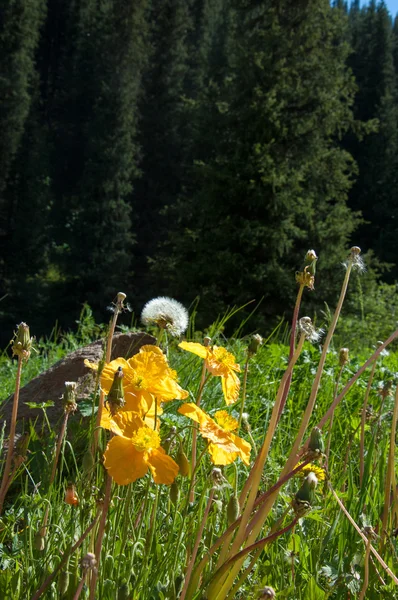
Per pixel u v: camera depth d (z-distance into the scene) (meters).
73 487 1.61
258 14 32.06
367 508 2.36
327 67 31.02
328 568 1.94
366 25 79.25
